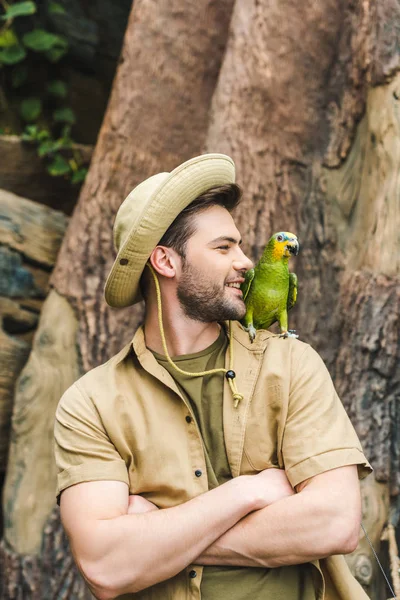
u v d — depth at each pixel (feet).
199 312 5.27
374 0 10.64
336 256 10.68
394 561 8.17
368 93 10.57
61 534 10.90
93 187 12.38
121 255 5.19
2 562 11.01
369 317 9.67
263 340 5.47
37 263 13.25
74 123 16.97
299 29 11.37
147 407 5.17
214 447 5.11
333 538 4.63
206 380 5.30
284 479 4.93
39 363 11.76
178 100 12.63
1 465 12.10
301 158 11.20
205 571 4.87
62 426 5.26
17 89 16.67
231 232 5.27
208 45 12.76
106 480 4.95
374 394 9.44
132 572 4.66
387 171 10.01
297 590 4.98
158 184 5.39
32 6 15.90
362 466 5.03
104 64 17.57
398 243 9.70
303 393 5.12
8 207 13.14
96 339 11.61
